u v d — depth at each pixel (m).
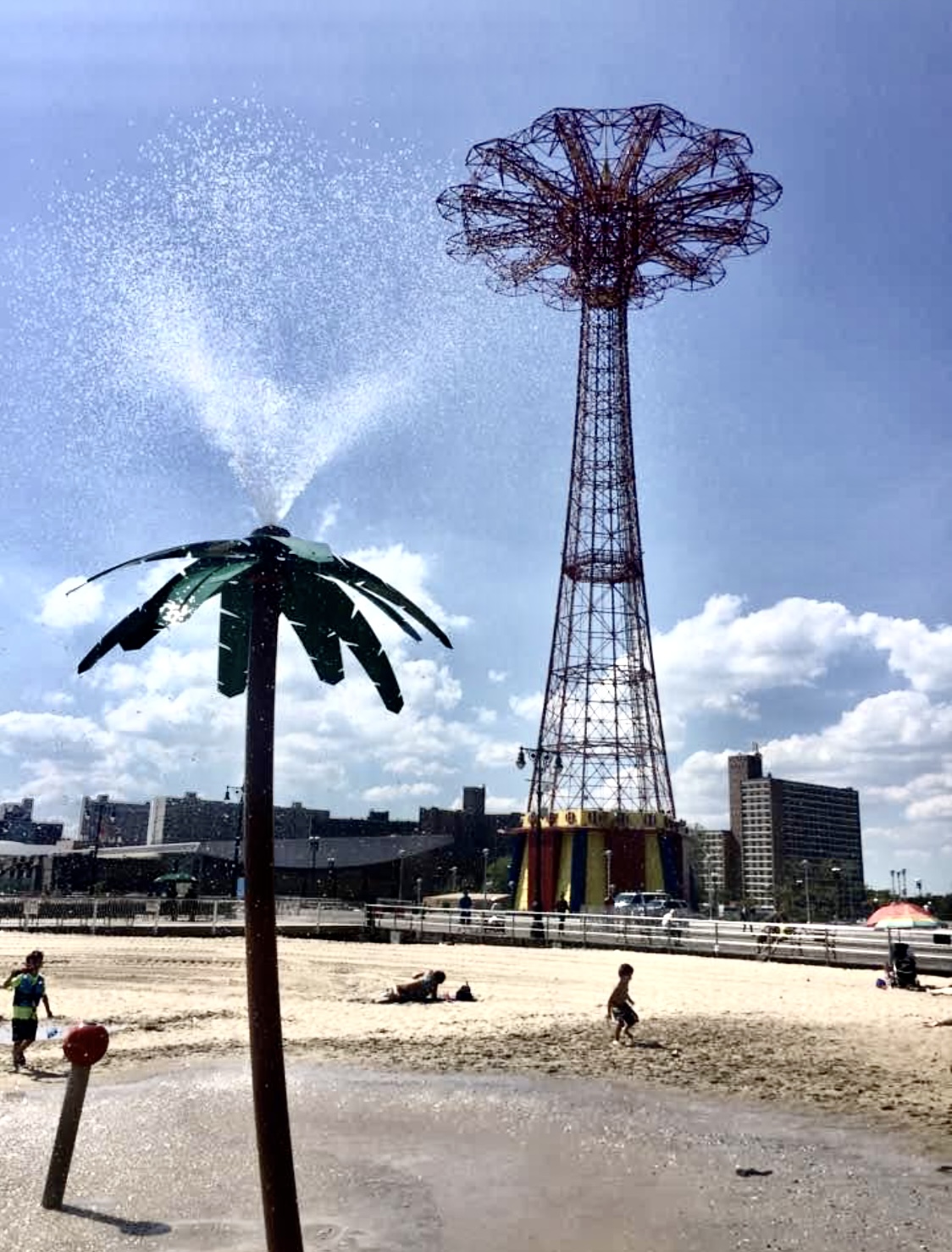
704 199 56.34
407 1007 22.48
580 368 68.31
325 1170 9.58
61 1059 15.61
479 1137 10.90
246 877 5.04
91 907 55.56
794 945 33.97
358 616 5.87
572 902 64.94
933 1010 22.20
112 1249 7.41
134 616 5.36
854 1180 9.41
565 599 67.31
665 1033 18.56
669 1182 9.31
